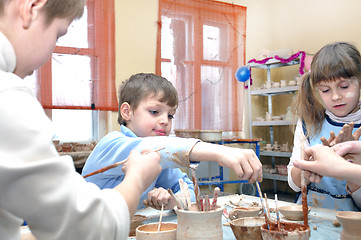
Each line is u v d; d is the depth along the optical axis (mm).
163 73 4133
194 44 4352
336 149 1090
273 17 5215
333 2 4508
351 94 1457
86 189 524
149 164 653
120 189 593
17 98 485
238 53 4762
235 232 857
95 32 3627
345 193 1559
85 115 3781
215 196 907
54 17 569
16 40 541
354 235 848
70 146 3123
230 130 4668
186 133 3604
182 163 947
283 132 4988
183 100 4266
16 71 569
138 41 3947
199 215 804
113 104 3703
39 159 473
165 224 945
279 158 4984
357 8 4258
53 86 3404
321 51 1509
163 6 4121
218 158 887
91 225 492
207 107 4488
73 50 3500
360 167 925
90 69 3602
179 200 890
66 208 474
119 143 1163
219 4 4582
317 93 1704
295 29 4949
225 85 4648
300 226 824
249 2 4941
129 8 3893
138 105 1443
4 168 450
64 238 480
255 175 869
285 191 4859
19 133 467
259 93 4594
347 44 1497
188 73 4305
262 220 913
